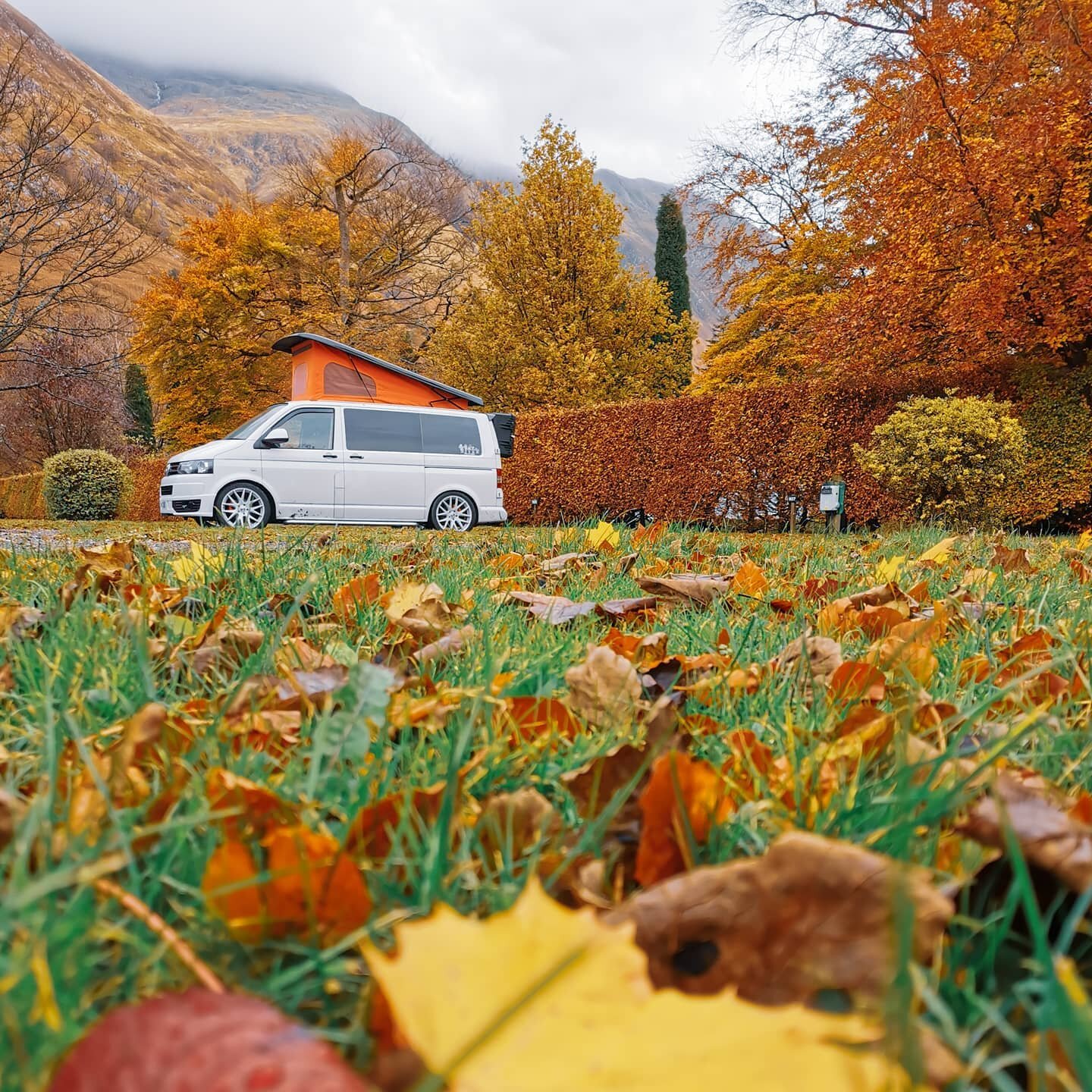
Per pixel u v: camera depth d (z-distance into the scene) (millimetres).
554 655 1586
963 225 13227
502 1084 395
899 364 14711
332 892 665
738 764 1073
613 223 30234
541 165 29984
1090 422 12000
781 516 13984
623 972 448
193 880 745
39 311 15758
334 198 30969
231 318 29125
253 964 644
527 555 4410
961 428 11234
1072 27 11891
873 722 1171
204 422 30516
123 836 665
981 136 13148
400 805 830
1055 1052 525
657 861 791
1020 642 1859
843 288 21953
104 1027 398
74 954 560
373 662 1812
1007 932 668
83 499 18562
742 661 1768
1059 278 12422
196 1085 373
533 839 855
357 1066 537
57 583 2643
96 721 1197
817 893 602
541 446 17766
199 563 2852
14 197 15258
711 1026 424
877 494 12867
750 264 25891
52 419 27641
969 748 1134
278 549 3879
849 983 569
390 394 16891
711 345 27453
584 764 1040
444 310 33156
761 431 14094
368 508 13008
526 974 453
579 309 30094
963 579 3289
